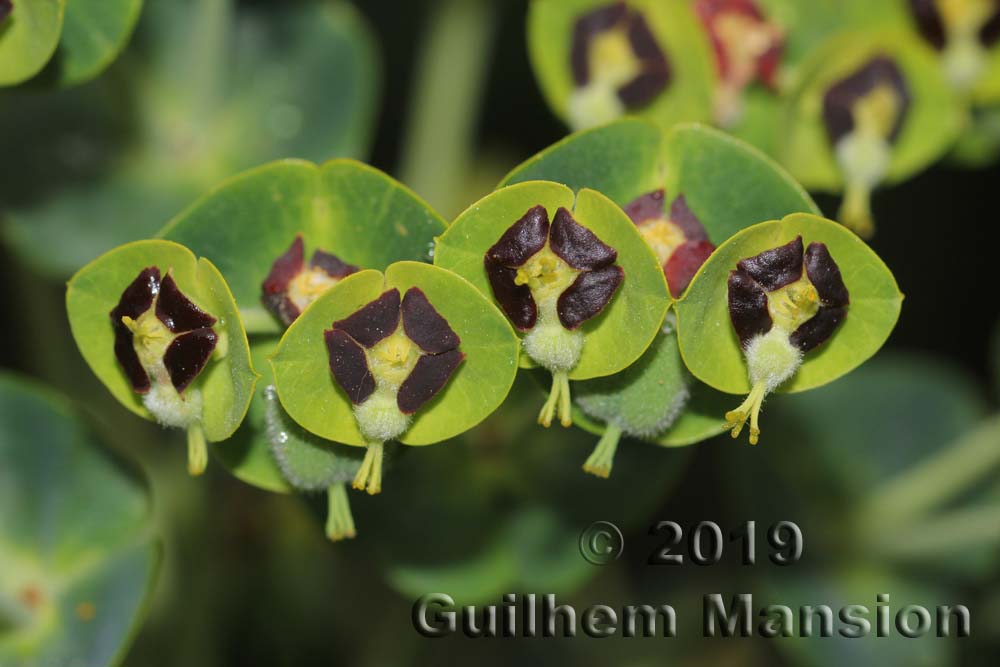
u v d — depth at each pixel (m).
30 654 0.19
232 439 0.17
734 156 0.17
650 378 0.17
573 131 0.20
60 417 0.19
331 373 0.17
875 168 0.19
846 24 0.20
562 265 0.17
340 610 0.21
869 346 0.17
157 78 0.20
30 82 0.18
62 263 0.20
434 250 0.17
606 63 0.19
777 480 0.21
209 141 0.20
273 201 0.17
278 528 0.21
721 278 0.17
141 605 0.19
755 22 0.20
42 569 0.19
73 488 0.19
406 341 0.17
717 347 0.17
